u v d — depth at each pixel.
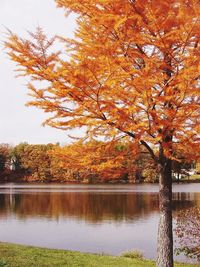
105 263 11.66
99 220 26.48
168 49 7.11
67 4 7.38
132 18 7.13
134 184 79.19
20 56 7.17
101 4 7.29
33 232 22.16
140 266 11.45
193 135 7.15
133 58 7.52
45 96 7.25
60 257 12.05
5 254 11.98
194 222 14.08
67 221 26.25
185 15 6.74
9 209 34.16
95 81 6.93
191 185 68.62
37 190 62.66
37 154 95.81
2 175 98.00
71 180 89.94
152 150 8.31
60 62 6.96
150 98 7.03
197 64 6.93
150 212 30.50
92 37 7.41
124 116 6.99
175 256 15.38
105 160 8.00
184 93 6.88
